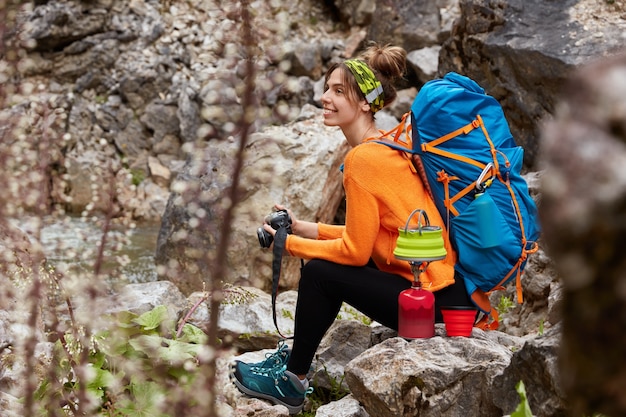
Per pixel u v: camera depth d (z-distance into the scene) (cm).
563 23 688
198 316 487
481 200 381
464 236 385
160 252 667
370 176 382
